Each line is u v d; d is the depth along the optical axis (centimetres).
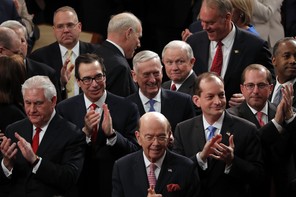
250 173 1891
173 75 2164
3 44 2142
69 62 2295
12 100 1998
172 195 1844
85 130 1948
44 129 1925
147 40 2766
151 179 1855
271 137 1950
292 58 2117
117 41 2189
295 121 1950
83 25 2761
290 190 1958
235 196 1902
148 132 1825
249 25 2373
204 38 2247
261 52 2209
